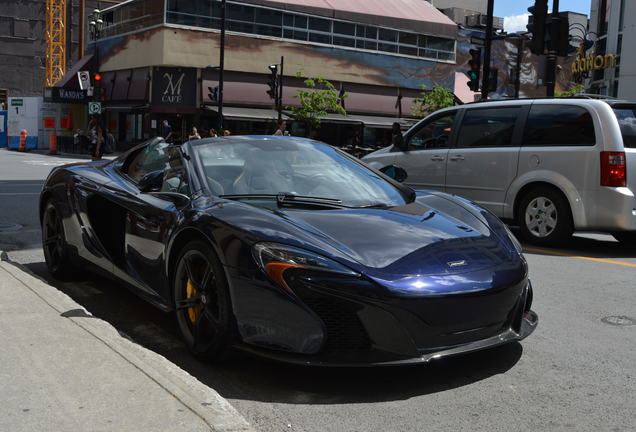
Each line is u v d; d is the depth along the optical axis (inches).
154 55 1384.1
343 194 148.4
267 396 112.2
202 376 121.1
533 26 455.2
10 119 1499.8
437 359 111.2
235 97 1427.2
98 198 170.1
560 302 183.0
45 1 2593.5
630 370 128.4
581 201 271.1
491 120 308.0
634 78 1013.8
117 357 113.8
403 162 341.7
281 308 110.6
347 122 1560.0
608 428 101.7
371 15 1606.8
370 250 116.6
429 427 100.7
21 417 90.7
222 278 118.6
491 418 104.5
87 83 1321.4
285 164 156.1
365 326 108.6
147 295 148.7
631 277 219.3
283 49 1489.9
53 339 122.3
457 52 1851.6
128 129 1534.2
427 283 111.7
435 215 141.0
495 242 132.0
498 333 122.2
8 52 2554.1
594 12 1180.5
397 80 1667.1
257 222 120.6
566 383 120.7
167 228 137.3
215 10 1407.5
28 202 404.8
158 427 88.7
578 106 276.5
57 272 194.1
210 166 148.5
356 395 113.0
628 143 268.2
